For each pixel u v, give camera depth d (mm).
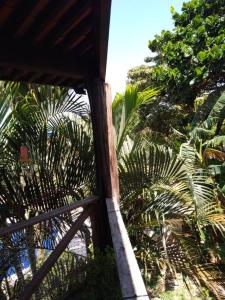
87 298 3543
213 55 7512
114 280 3648
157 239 4332
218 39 8109
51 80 3852
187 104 9039
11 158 4367
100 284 3621
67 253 3838
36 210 4344
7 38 2625
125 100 5090
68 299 3646
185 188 4441
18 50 2697
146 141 5531
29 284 2691
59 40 2803
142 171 4465
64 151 4613
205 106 7727
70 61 3146
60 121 4891
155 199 4512
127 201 4574
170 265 4012
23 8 2211
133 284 1760
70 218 4172
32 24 2479
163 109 9992
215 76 8047
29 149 4422
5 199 4211
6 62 2629
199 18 9016
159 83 8781
